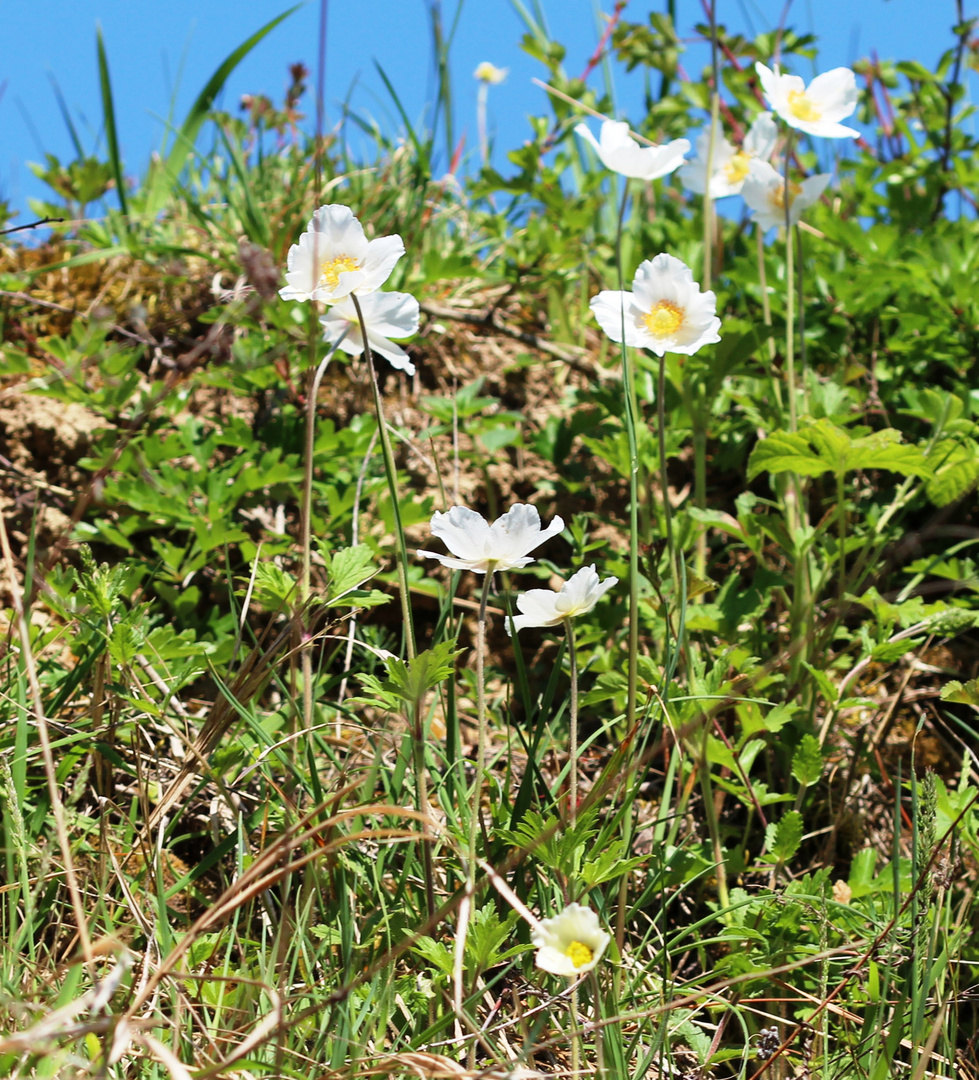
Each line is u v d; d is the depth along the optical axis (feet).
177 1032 1.66
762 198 2.57
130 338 2.86
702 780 2.15
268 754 1.98
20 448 2.92
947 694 1.99
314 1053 1.72
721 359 2.60
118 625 1.97
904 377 3.14
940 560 2.55
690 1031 1.90
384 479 2.77
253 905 2.04
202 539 2.52
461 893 1.68
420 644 2.88
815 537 2.41
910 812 2.46
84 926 1.65
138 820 2.18
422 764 1.83
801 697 2.41
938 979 1.89
